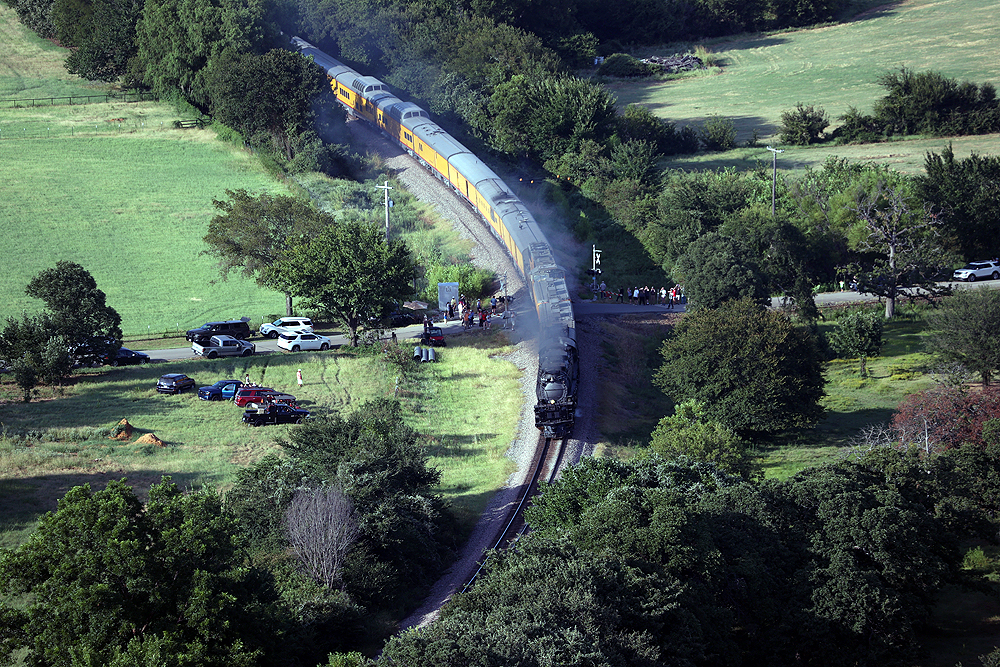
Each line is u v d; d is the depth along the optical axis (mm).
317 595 39969
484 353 81562
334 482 47375
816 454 64750
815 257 97875
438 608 43656
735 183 106625
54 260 107188
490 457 62438
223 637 32406
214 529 34781
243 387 69562
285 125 128000
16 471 54750
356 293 80938
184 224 118312
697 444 57844
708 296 81625
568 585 35031
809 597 40969
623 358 80938
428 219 113562
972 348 71375
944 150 107062
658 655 33375
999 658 36688
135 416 65938
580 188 119812
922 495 48906
